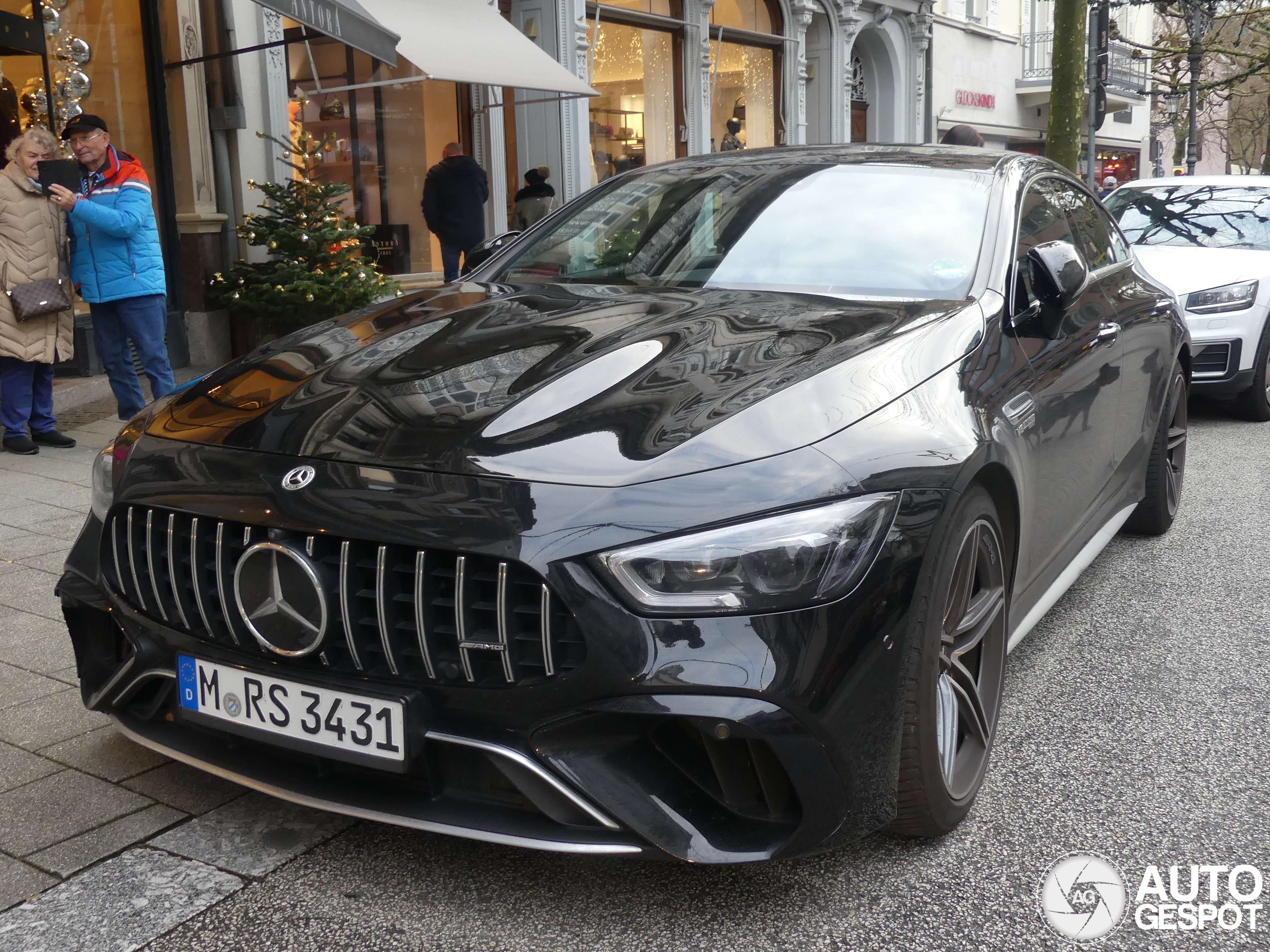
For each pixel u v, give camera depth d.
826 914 2.22
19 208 6.09
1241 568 4.48
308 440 2.29
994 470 2.50
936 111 21.83
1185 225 8.11
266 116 9.74
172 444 2.45
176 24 8.95
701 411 2.21
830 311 2.79
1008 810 2.64
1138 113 32.97
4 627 3.73
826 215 3.32
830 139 18.73
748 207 3.44
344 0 7.43
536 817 2.09
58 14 8.48
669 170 3.88
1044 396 2.95
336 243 8.98
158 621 2.37
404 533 2.04
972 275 3.02
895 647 2.12
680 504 2.01
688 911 2.23
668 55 15.09
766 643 1.97
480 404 2.31
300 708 2.17
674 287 3.16
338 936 2.15
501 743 2.04
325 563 2.12
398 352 2.65
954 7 22.09
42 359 6.22
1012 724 3.11
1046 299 3.05
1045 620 3.94
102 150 6.23
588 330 2.68
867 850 2.45
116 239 6.32
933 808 2.34
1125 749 2.96
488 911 2.23
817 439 2.16
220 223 9.37
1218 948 2.13
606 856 2.02
